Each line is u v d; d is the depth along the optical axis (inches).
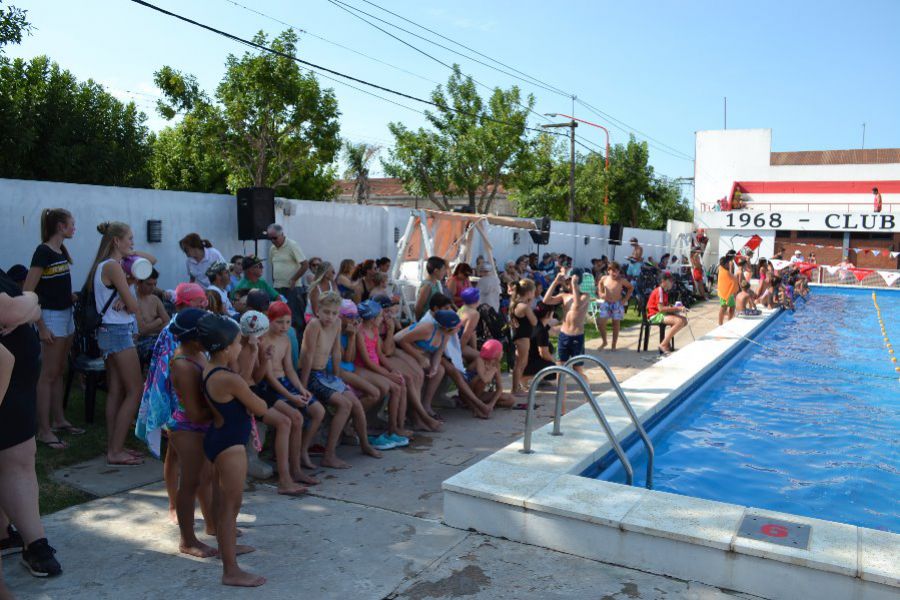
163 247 404.2
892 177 1378.0
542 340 324.5
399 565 154.3
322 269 327.3
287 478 199.3
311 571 151.0
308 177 1168.8
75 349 229.0
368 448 236.4
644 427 265.6
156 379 172.6
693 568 147.1
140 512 182.1
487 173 1159.6
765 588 139.9
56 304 222.4
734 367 426.0
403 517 182.2
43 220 219.3
